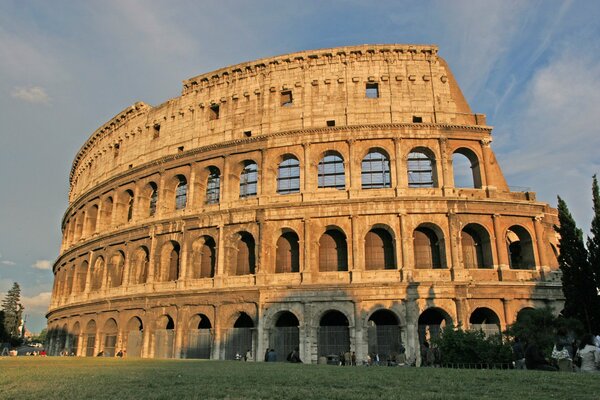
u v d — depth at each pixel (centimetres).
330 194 6881
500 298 6338
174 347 7006
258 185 7244
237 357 6581
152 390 1769
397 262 6450
